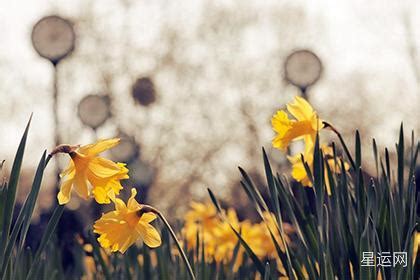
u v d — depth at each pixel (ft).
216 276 11.67
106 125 74.28
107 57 75.66
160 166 79.77
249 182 8.77
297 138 9.95
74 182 7.92
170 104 81.56
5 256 7.61
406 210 9.01
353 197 9.33
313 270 8.70
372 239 8.36
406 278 8.44
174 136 81.05
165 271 10.99
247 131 85.81
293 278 8.49
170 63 81.82
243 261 12.32
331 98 81.61
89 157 7.95
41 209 31.53
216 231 15.85
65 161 39.19
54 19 39.19
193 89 83.82
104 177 7.93
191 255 10.92
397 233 8.53
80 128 66.74
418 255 9.16
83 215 33.68
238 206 76.07
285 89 85.10
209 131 84.99
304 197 9.16
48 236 8.05
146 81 60.44
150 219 8.43
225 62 85.51
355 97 81.30
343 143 9.89
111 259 12.68
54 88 39.99
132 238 8.30
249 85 85.87
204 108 84.74
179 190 82.58
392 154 57.41
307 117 9.80
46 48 39.11
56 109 39.96
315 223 8.66
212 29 84.94
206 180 83.51
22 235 7.77
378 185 9.20
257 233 15.72
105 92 74.95
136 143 73.15
